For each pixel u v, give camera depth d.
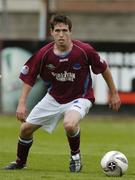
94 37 121.62
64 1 122.69
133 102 73.81
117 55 73.62
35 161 37.50
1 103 75.31
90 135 58.03
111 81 31.55
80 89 31.30
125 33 121.19
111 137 56.47
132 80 73.56
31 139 32.09
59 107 31.33
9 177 28.69
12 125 65.62
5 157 39.34
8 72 74.88
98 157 40.44
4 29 102.38
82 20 121.81
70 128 30.36
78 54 30.70
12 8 122.62
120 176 29.91
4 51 74.69
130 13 121.06
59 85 31.19
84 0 122.25
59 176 29.28
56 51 30.77
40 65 31.09
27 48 74.56
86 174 30.45
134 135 58.81
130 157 41.19
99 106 74.06
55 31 30.36
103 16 121.62
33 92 69.12
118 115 74.25
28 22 121.88
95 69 31.23
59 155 41.00
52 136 56.03
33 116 31.48
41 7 107.75
